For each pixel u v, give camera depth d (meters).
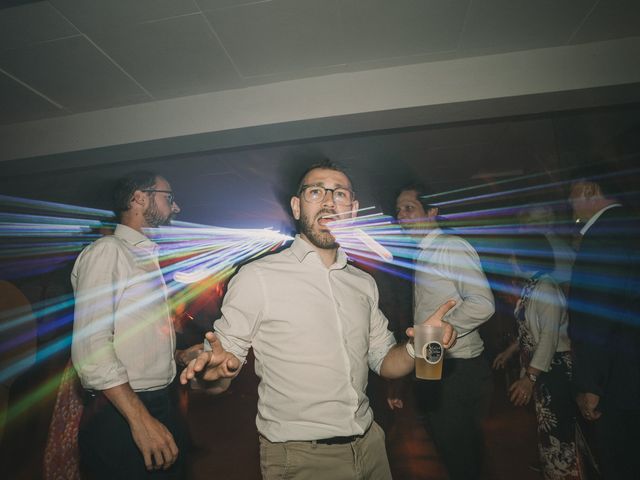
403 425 3.24
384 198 6.48
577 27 2.64
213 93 3.23
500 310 3.79
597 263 1.48
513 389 1.93
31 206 5.59
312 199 1.41
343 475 1.17
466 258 1.83
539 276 1.92
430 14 2.46
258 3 2.29
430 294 1.96
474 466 1.80
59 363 1.75
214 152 4.55
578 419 1.80
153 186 1.83
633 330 1.39
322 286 1.32
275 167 5.39
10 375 1.46
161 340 1.60
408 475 2.45
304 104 3.10
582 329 1.49
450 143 4.77
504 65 2.91
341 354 1.25
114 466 1.34
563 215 2.12
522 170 5.75
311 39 2.64
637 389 1.36
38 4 2.19
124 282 1.50
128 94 3.18
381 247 4.28
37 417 1.66
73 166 3.70
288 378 1.21
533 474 2.50
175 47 2.64
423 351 1.19
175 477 1.57
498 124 4.17
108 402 1.38
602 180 1.71
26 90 3.03
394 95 3.00
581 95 2.89
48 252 5.50
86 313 1.33
